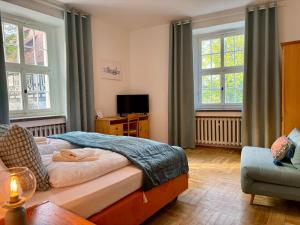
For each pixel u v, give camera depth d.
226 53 4.46
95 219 1.39
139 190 1.78
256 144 3.88
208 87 4.68
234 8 3.98
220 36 4.49
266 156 2.42
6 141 1.32
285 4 3.65
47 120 3.61
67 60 3.71
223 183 2.74
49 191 1.38
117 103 4.77
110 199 1.52
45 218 0.92
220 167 3.33
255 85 3.83
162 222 1.93
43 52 3.85
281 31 3.71
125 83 5.10
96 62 4.41
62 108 4.04
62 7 3.66
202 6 3.86
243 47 4.22
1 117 2.99
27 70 3.62
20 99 3.54
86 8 3.88
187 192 2.50
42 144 2.22
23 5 3.21
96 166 1.64
